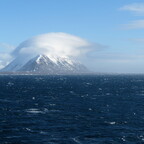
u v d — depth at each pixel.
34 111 90.75
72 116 81.25
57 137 56.47
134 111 91.56
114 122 72.31
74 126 67.12
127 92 171.62
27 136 57.16
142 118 78.25
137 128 65.31
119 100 125.69
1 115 82.19
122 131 62.09
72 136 57.38
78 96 144.62
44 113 86.69
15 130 62.38
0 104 108.19
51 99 129.12
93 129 64.00
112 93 164.12
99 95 150.75
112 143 52.88
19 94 154.62
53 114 84.81
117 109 96.19
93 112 89.19
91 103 113.75
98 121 73.69
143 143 53.09
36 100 124.19
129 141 54.28
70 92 169.88
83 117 79.69
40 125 68.00
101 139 55.38
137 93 164.62
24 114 84.50
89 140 54.56
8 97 137.12
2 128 64.31
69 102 117.06
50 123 70.62
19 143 52.28
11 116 80.69
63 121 73.44
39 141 53.56
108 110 93.81
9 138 55.62
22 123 70.31
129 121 73.69
